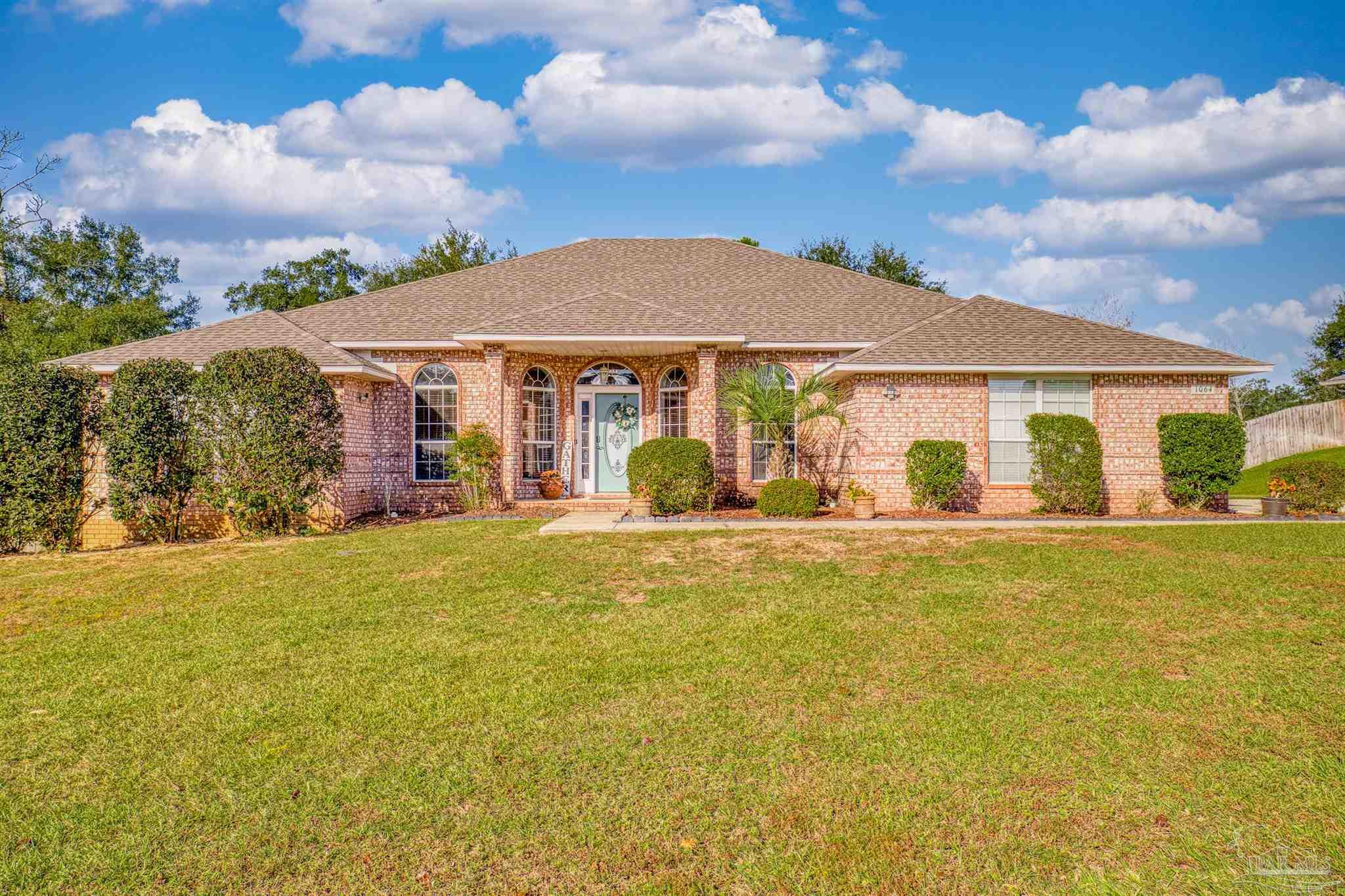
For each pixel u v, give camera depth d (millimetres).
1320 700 5684
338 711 5758
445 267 42375
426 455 19047
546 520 16000
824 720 5473
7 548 13961
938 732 5242
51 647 7527
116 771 4863
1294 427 35062
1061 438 16281
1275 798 4348
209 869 3822
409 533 14336
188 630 8023
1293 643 6996
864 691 6023
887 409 17344
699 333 17141
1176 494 17141
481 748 5102
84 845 4039
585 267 23359
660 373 19844
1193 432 16750
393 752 5059
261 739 5301
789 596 8977
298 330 18891
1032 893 3578
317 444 15242
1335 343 51281
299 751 5102
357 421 17688
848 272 23234
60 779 4766
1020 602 8516
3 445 13609
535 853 3924
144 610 8922
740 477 18859
